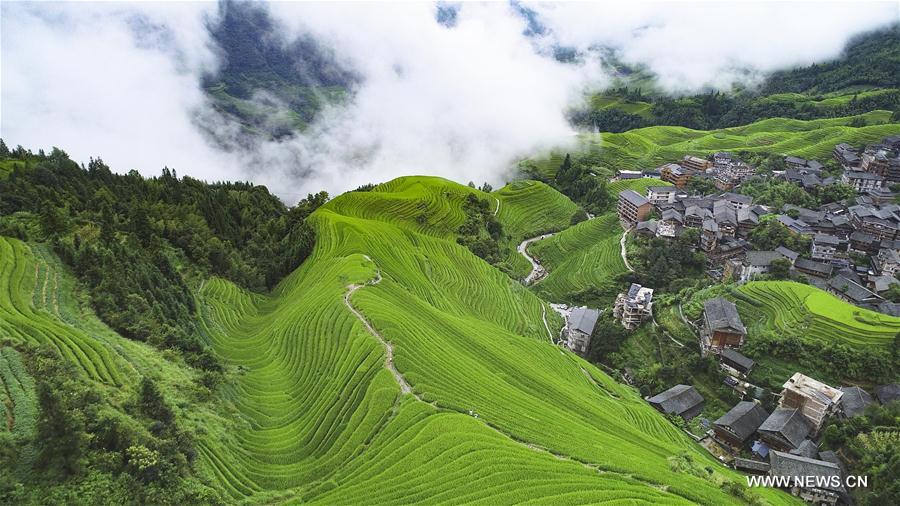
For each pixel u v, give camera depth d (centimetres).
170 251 13800
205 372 8775
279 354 10738
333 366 9594
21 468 5488
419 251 17012
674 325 13675
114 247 11275
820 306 12550
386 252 15712
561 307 17400
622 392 12125
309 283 13925
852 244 17325
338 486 6981
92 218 13075
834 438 9969
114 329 8869
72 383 6650
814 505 8931
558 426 8581
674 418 11306
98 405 6475
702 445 10756
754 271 15350
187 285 12925
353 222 17700
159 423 6669
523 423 8381
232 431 7925
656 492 6756
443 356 9956
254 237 17300
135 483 5791
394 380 8862
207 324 11738
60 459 5619
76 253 10188
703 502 6888
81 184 15512
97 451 5878
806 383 10706
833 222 17800
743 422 10600
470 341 11300
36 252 10106
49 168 15712
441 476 6875
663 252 17238
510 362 10875
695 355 12506
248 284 15075
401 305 11994
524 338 13325
